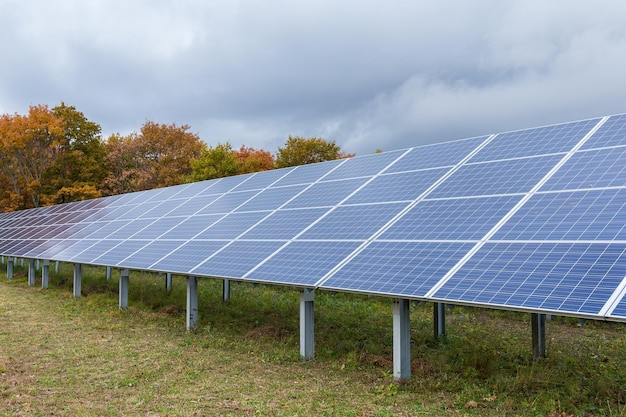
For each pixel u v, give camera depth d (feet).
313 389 29.40
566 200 29.96
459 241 30.45
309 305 35.94
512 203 32.12
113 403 27.20
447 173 40.27
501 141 41.91
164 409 26.27
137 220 67.62
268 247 40.96
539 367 32.78
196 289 46.03
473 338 43.11
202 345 39.88
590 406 26.30
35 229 93.25
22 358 36.14
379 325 48.08
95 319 50.16
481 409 25.90
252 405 26.71
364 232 36.50
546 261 25.58
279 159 146.10
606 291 21.91
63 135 165.27
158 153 183.73
